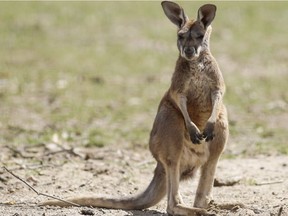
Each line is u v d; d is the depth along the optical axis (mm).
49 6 88688
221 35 76312
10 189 28750
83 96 53000
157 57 68812
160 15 86875
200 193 24594
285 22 82750
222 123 24422
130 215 24359
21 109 48062
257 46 72250
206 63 24797
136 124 44750
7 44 71875
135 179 31094
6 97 51500
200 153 24562
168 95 25094
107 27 80875
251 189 28859
